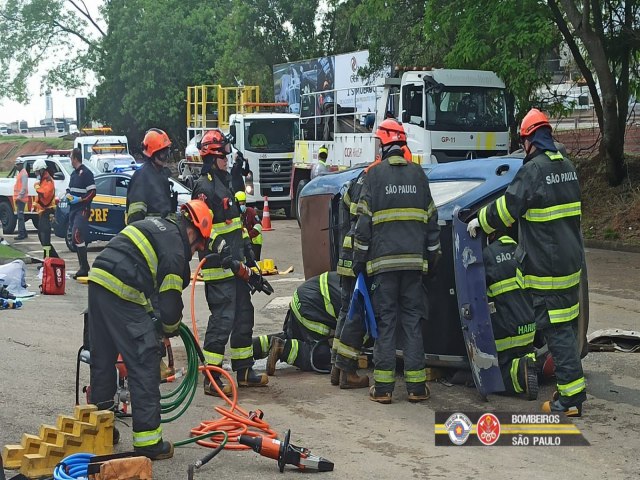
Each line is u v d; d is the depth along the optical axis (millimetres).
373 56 24344
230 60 39438
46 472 5254
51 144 69812
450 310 7301
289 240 19891
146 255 5371
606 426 6309
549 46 19484
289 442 5629
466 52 18875
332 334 7988
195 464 5195
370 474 5387
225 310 7211
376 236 6938
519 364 6961
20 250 19203
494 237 7391
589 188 20156
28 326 10102
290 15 37500
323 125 23484
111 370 5695
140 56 45781
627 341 8820
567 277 6414
